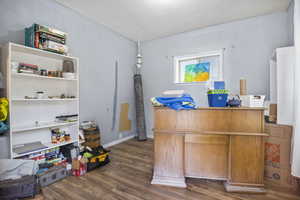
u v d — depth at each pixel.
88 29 2.92
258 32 2.89
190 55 3.56
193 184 1.91
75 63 2.43
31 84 2.12
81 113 2.81
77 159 2.17
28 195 1.19
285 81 1.89
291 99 1.86
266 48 2.84
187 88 3.61
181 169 1.90
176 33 3.66
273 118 2.05
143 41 4.18
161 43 3.92
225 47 3.18
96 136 2.79
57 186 1.85
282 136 1.86
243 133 1.74
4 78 1.75
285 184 1.83
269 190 1.77
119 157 2.75
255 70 2.94
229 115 1.79
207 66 3.42
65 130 2.50
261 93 2.90
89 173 2.17
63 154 2.35
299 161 1.58
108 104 3.40
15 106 1.97
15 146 1.94
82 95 2.83
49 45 2.04
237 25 3.06
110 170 2.27
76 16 2.70
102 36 3.22
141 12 2.72
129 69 4.00
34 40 1.92
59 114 2.44
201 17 2.92
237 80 3.09
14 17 1.98
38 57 2.17
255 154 1.75
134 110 4.18
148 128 4.17
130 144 3.53
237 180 1.78
